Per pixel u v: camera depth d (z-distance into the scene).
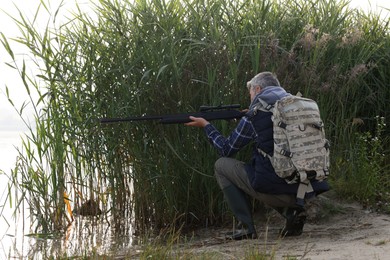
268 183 8.81
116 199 11.49
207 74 10.70
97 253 8.74
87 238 10.94
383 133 13.23
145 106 10.97
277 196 9.01
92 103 11.28
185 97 10.68
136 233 11.07
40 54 11.45
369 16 14.20
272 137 8.79
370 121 13.16
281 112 8.66
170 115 9.45
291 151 8.61
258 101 8.95
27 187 11.92
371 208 10.91
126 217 11.53
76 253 8.97
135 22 11.26
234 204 9.41
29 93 11.63
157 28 11.10
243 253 8.28
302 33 11.64
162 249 8.30
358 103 12.65
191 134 10.76
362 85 12.85
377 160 12.41
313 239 9.18
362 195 11.20
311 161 8.64
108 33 11.48
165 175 10.79
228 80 10.67
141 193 11.12
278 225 10.48
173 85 10.79
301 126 8.65
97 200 12.00
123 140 11.14
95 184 12.01
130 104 11.02
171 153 10.88
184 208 11.04
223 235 10.19
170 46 10.79
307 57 11.56
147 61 10.89
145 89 10.88
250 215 9.41
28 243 10.84
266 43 11.02
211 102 10.60
